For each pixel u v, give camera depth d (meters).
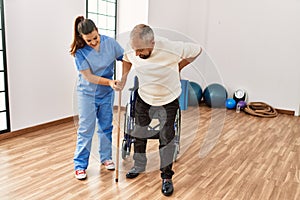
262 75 5.33
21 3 3.29
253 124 4.31
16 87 3.37
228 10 5.46
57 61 3.81
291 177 2.56
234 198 2.19
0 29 3.16
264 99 5.37
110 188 2.28
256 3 5.21
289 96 5.14
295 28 4.97
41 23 3.55
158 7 5.14
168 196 2.19
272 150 3.23
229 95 5.65
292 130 4.06
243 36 5.39
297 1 4.90
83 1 4.11
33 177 2.40
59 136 3.43
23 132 3.47
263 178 2.53
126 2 4.94
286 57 5.09
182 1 5.67
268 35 5.18
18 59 3.35
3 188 2.21
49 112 3.80
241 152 3.13
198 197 2.19
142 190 2.26
